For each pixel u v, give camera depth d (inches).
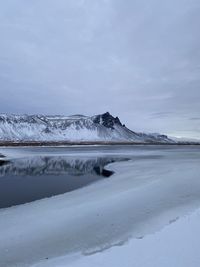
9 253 453.7
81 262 344.2
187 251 353.7
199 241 378.0
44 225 571.8
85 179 1245.1
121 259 341.4
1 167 1776.6
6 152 3196.4
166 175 1093.8
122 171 1375.5
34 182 1164.5
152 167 1460.4
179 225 442.3
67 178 1288.1
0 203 784.9
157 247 368.2
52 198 824.3
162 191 807.1
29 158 2522.1
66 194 876.0
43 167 1804.9
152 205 668.1
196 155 2674.7
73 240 495.5
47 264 375.2
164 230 426.6
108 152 3521.2
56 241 494.6
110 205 688.4
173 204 663.1
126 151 3806.6
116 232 514.6
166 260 335.0
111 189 890.7
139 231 496.4
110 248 375.6
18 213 670.5
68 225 566.6
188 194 760.3
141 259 339.0
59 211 663.1
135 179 1057.5
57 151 3816.4
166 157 2390.5
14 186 1065.5
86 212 642.2
